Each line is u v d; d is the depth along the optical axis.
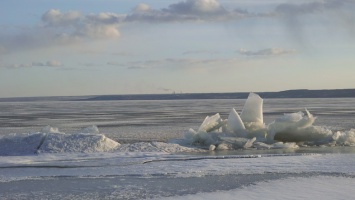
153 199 15.11
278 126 29.92
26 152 24.84
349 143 29.44
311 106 119.94
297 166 20.50
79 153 24.56
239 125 29.86
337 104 140.38
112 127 48.00
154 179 18.27
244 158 23.05
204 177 18.45
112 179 18.36
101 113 91.69
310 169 19.77
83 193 16.09
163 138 35.28
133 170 20.06
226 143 27.77
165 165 21.22
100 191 16.34
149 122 56.66
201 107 126.19
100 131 42.19
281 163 21.33
